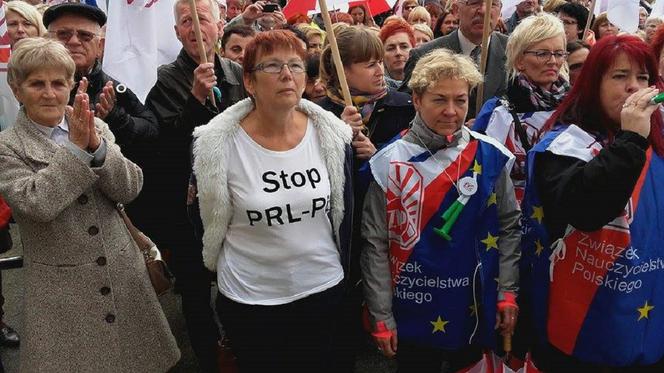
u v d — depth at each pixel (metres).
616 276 2.08
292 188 2.21
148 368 2.54
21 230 2.36
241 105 2.27
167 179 3.07
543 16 2.85
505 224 2.43
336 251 2.37
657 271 2.12
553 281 2.23
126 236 2.52
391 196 2.38
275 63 2.14
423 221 2.34
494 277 2.40
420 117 2.40
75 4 3.00
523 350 2.60
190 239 3.09
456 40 3.99
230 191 2.21
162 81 3.40
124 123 2.98
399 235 2.38
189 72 3.43
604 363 2.16
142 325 2.53
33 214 2.16
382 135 3.04
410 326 2.41
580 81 2.22
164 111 3.35
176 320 3.91
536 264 2.34
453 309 2.37
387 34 4.35
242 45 4.28
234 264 2.26
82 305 2.36
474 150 2.37
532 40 2.77
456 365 2.65
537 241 2.34
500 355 2.50
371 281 2.44
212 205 2.21
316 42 4.84
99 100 2.79
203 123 2.92
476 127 2.88
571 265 2.18
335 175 2.32
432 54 2.41
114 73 3.05
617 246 2.06
